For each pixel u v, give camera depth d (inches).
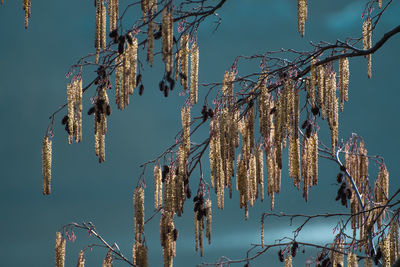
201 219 409.4
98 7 332.8
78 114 360.5
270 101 400.2
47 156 359.6
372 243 410.3
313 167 371.2
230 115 369.7
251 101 380.2
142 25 312.8
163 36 276.7
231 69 394.3
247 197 390.6
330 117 350.0
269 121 367.6
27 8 332.5
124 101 338.3
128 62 337.1
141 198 397.4
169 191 394.3
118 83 345.7
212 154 378.9
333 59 355.9
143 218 397.4
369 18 387.5
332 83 352.2
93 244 425.1
